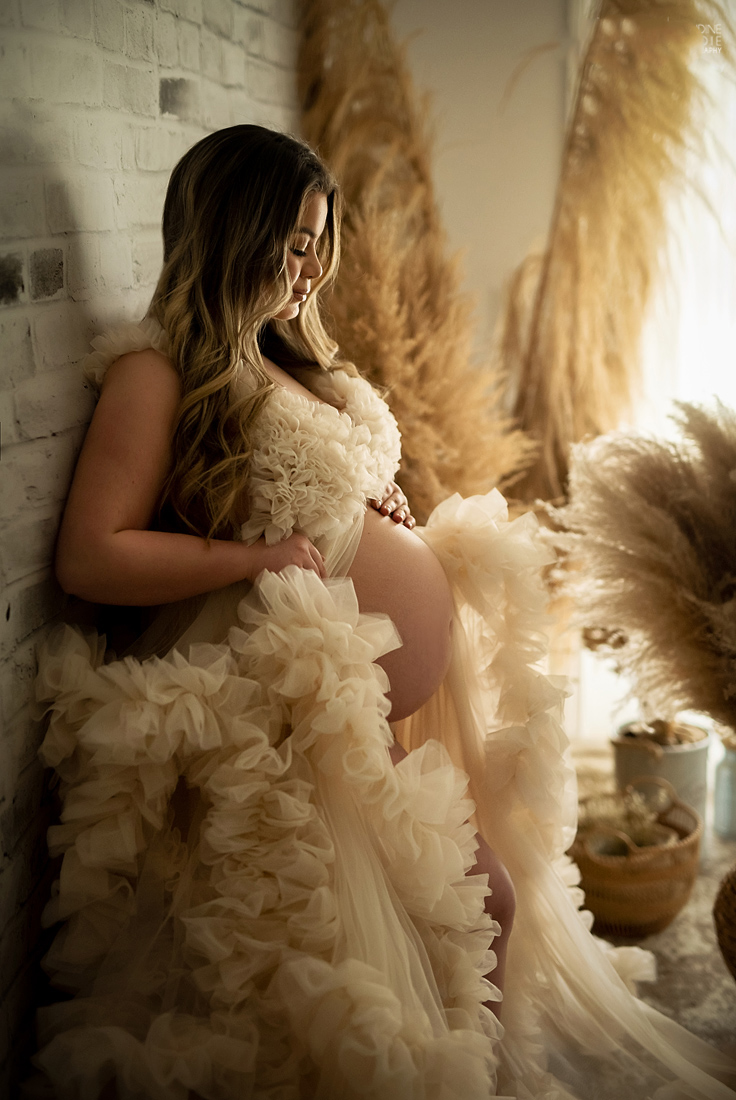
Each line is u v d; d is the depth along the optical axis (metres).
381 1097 1.06
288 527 1.26
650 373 2.49
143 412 1.22
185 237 1.30
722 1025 1.70
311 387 1.55
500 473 2.37
